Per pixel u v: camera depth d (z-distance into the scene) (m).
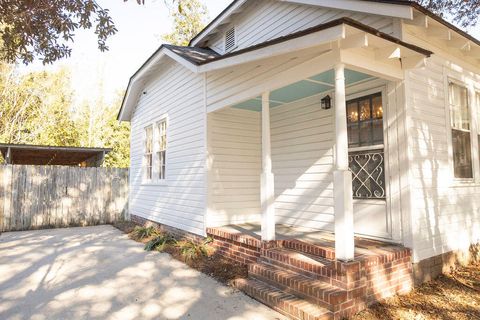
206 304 3.72
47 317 3.39
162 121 8.45
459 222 4.88
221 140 6.45
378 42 3.43
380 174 4.43
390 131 4.26
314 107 5.58
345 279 3.26
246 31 7.10
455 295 3.83
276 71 4.50
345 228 3.38
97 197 10.45
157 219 8.27
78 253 6.20
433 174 4.45
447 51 5.06
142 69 8.48
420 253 4.11
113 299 3.89
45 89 20.73
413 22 4.00
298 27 5.73
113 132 21.69
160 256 5.95
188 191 6.85
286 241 4.49
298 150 5.87
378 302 3.53
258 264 4.39
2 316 3.41
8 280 4.59
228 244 5.46
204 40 8.46
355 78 4.56
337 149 3.53
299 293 3.52
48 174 9.73
